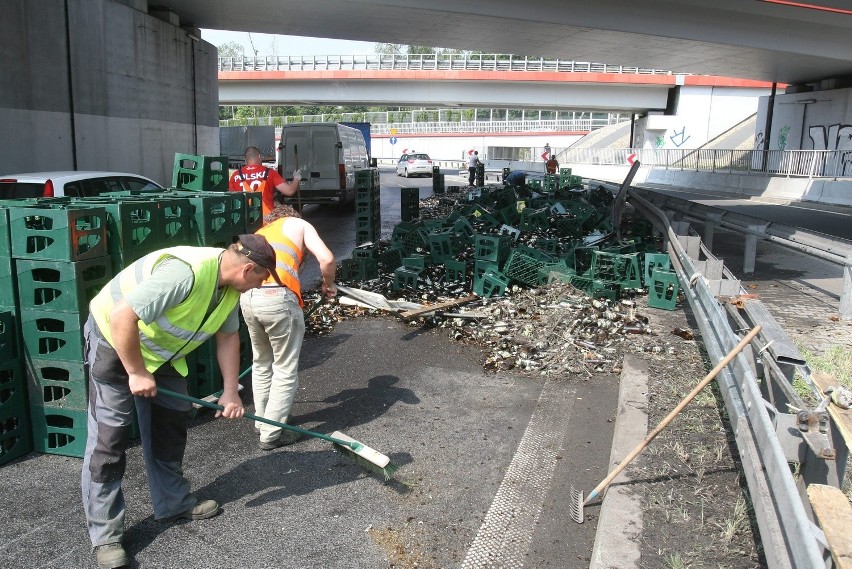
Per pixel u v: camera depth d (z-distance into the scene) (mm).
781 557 2312
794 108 35219
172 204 4812
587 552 3316
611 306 7699
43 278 4246
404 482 3979
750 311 4852
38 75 13398
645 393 5016
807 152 29656
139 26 17766
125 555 3160
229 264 3121
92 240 4098
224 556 3248
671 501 3496
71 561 3186
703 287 5602
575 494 3816
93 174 8523
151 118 18703
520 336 6648
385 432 4672
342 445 3943
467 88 48312
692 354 6055
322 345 6641
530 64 47125
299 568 3154
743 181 32344
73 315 4004
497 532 3479
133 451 4328
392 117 92125
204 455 4316
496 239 8102
